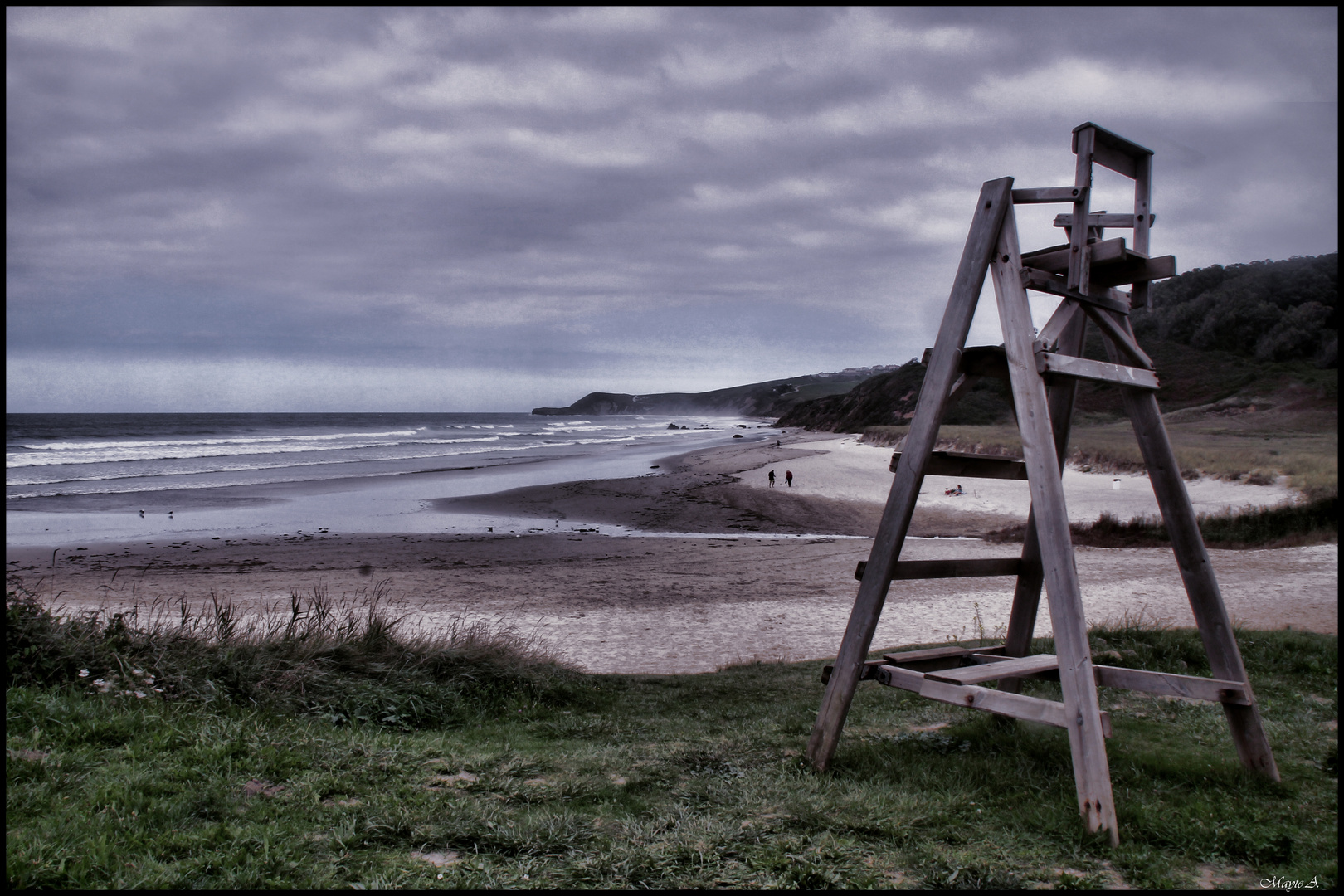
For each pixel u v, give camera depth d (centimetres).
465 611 1267
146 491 3325
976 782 404
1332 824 332
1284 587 1208
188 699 492
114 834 286
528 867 285
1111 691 605
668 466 4528
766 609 1302
